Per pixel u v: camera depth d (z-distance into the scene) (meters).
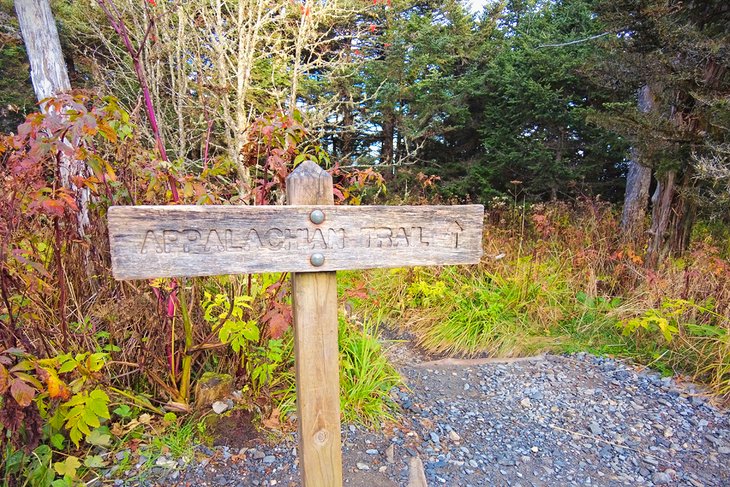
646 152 4.24
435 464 2.24
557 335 3.95
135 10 4.45
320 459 1.52
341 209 1.43
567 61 7.96
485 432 2.58
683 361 3.33
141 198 2.31
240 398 2.36
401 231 1.53
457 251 1.62
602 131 8.02
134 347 2.34
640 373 3.29
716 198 3.87
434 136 8.94
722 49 3.58
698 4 3.98
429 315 4.29
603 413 2.81
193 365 2.60
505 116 8.82
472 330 4.02
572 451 2.43
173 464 2.00
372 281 4.70
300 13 5.20
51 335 2.11
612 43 4.41
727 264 3.79
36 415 1.75
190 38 4.80
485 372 3.41
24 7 4.19
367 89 8.41
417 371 3.42
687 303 3.33
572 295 4.35
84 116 1.58
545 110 8.36
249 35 4.75
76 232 2.20
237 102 4.85
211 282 2.78
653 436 2.57
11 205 1.75
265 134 2.14
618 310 3.88
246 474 2.00
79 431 1.90
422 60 8.00
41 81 4.34
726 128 3.71
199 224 1.28
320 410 1.50
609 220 5.49
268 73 6.04
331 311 1.48
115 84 5.44
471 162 9.65
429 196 9.15
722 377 3.07
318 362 1.49
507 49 9.00
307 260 1.41
